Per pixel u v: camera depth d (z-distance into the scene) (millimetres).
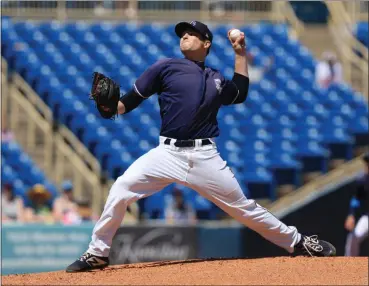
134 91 22594
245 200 23188
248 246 44094
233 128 58781
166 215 47344
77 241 41719
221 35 66500
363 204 40594
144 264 24406
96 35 64500
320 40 68000
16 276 22594
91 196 53125
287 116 60844
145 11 66625
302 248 24266
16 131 55875
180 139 22359
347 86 64000
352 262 23062
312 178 56344
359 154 59938
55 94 58031
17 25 63531
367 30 67688
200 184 22656
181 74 22359
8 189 45938
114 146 55094
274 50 66625
